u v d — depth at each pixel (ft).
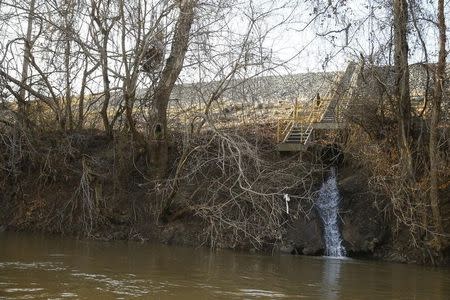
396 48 55.31
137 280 38.96
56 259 46.06
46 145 66.44
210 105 59.62
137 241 62.18
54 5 62.03
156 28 59.36
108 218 64.13
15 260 44.52
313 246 59.21
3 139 64.75
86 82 67.10
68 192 67.41
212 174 62.85
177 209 63.46
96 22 61.05
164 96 62.49
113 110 71.41
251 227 59.06
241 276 42.88
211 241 59.26
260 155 62.49
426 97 55.47
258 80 59.88
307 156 67.82
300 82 76.54
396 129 57.93
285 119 74.13
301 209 60.29
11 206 69.46
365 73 57.31
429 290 41.16
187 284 38.55
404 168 54.80
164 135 64.44
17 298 31.99
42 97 65.31
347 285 41.50
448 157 55.83
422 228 54.75
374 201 59.98
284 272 45.96
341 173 65.92
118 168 65.87
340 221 61.36
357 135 63.52
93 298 32.96
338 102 65.00
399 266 53.16
